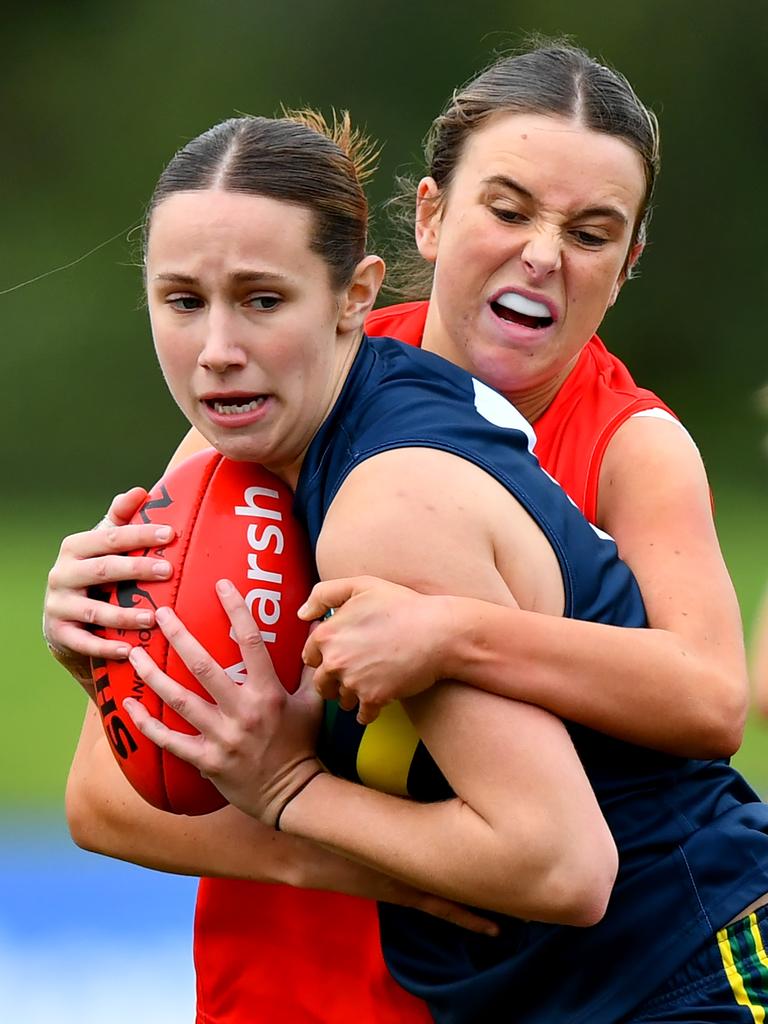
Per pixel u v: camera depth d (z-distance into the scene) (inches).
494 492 350.3
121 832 413.1
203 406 360.2
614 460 426.9
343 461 356.5
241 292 349.1
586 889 330.0
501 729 334.6
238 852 395.5
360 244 369.4
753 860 375.9
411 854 342.6
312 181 355.9
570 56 450.6
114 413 2913.4
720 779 395.5
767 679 351.9
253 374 352.2
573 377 450.9
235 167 352.2
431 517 340.8
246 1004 425.7
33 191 3090.6
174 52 3152.1
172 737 359.6
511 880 331.3
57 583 376.5
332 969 409.1
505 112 437.7
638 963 364.5
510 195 429.4
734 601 402.9
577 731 367.2
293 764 361.1
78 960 812.0
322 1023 409.4
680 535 409.4
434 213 468.1
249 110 3115.2
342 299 366.6
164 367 362.6
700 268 3009.4
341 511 346.9
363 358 374.3
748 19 3034.0
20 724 1369.3
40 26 3152.1
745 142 3024.1
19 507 2615.7
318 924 410.9
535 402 450.3
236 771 358.0
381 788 365.1
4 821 1057.5
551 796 331.0
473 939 378.9
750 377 2984.7
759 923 370.0
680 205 3014.3
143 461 2896.2
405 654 330.6
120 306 2970.0
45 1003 751.7
